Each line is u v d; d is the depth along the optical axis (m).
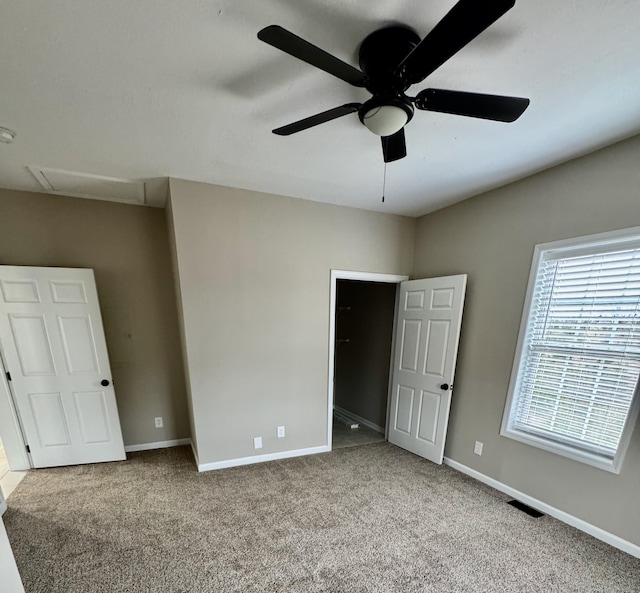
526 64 1.23
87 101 1.47
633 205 1.80
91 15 1.02
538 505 2.25
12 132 1.71
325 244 3.03
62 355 2.75
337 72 1.06
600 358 1.98
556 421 2.22
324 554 1.82
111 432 2.92
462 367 2.84
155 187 2.62
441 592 1.59
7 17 1.01
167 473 2.69
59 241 2.83
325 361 3.12
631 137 1.79
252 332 2.79
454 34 0.85
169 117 1.61
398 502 2.32
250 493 2.41
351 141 1.85
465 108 1.18
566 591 1.60
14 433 2.69
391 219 3.33
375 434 3.75
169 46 1.16
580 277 2.08
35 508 2.21
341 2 0.99
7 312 2.59
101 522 2.07
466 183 2.49
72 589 1.58
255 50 1.18
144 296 3.13
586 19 1.02
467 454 2.77
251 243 2.72
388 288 3.74
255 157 2.07
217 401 2.71
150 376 3.19
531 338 2.37
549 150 1.95
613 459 1.89
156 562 1.74
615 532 1.89
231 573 1.68
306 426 3.09
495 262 2.59
